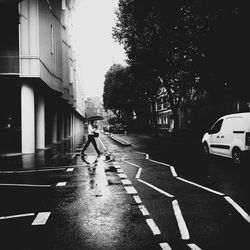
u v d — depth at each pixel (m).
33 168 13.42
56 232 5.36
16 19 19.70
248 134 11.79
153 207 6.82
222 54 18.59
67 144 28.64
